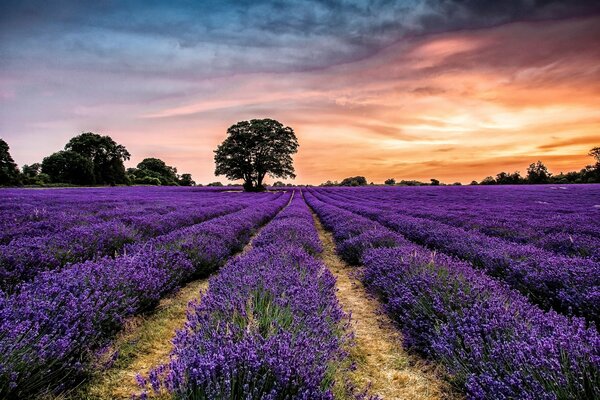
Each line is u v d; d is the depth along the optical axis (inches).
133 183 3191.4
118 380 112.8
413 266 191.2
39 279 144.4
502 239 335.6
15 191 1099.9
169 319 164.6
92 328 122.8
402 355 136.0
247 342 90.2
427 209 715.4
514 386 89.0
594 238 300.2
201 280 237.9
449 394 109.8
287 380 78.4
